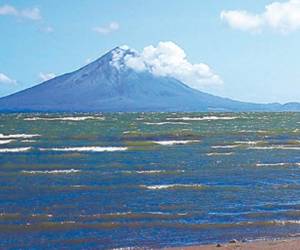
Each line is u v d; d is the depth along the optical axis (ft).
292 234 62.90
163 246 57.62
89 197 85.25
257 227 66.23
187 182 99.86
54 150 160.45
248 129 252.42
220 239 60.70
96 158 140.15
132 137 205.57
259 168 119.34
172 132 226.58
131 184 97.30
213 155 146.82
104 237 61.57
